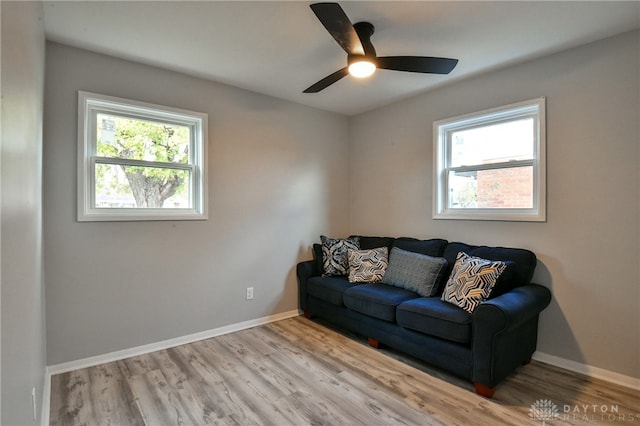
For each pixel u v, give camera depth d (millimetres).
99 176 2686
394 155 3869
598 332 2428
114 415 1962
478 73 3021
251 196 3484
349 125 4414
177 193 3084
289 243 3803
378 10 2066
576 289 2527
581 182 2504
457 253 3020
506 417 1951
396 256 3225
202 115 3135
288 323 3580
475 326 2178
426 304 2525
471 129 3252
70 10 2039
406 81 3209
